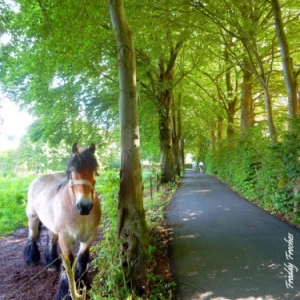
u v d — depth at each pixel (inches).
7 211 388.8
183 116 1226.0
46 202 187.9
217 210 390.6
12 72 388.2
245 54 582.2
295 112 373.7
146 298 147.7
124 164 169.2
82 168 148.3
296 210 295.7
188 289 161.9
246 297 150.5
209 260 204.2
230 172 712.4
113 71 534.0
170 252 225.5
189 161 3174.2
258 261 198.2
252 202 454.0
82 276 161.3
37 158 940.0
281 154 325.7
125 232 160.7
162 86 665.0
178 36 487.8
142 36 446.0
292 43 538.9
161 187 676.1
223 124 1330.0
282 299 147.6
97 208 166.2
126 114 173.8
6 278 194.9
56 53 317.7
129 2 339.6
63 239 161.8
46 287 179.6
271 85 769.6
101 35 331.9
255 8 448.8
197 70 749.9
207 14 404.2
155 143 900.6
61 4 259.8
